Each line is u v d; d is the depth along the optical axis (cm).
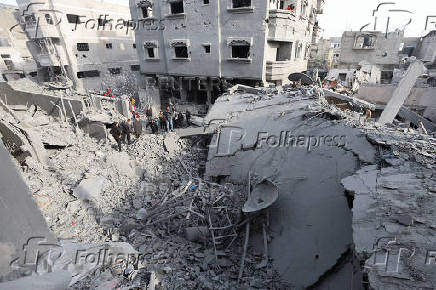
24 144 873
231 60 1953
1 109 1139
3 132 880
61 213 710
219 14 1855
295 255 652
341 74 2719
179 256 657
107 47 3112
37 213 337
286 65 2020
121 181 957
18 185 307
